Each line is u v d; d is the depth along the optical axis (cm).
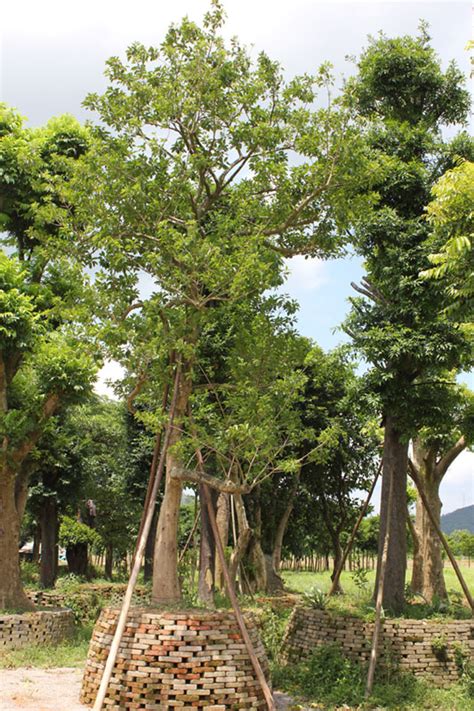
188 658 924
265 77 1188
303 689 1143
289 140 1202
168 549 1095
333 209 1216
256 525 2508
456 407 1702
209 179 1289
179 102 1156
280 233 1230
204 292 1216
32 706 942
